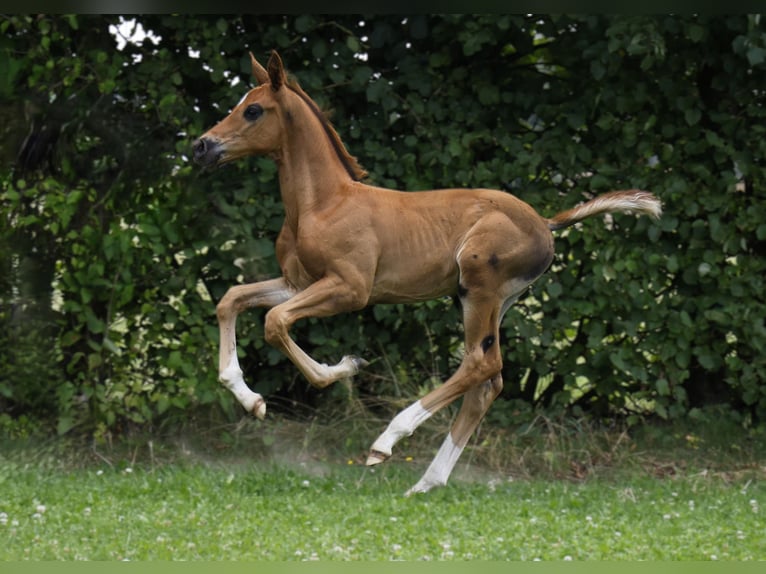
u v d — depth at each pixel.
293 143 7.95
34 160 9.32
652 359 9.86
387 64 9.97
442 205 8.08
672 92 9.51
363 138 9.76
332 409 9.85
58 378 9.28
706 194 9.56
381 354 9.90
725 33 9.54
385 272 7.97
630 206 8.28
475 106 9.76
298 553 6.25
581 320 9.91
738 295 9.57
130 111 9.40
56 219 9.18
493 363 8.11
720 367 10.19
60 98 9.28
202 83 9.71
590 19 9.31
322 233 7.82
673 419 10.04
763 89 9.53
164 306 9.34
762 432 9.88
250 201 9.48
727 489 8.77
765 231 9.51
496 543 6.59
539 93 9.87
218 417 9.62
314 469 9.26
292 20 9.62
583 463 9.48
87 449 9.28
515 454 9.47
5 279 9.20
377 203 7.97
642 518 7.51
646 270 9.66
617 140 9.70
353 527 6.94
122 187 9.29
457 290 8.19
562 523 7.20
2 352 9.23
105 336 9.10
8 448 9.09
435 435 9.55
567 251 9.73
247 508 7.41
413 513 7.37
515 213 8.07
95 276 9.03
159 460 9.22
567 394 9.86
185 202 9.26
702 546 6.67
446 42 9.77
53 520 6.90
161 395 9.16
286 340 7.68
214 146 7.82
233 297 8.02
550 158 9.77
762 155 9.55
